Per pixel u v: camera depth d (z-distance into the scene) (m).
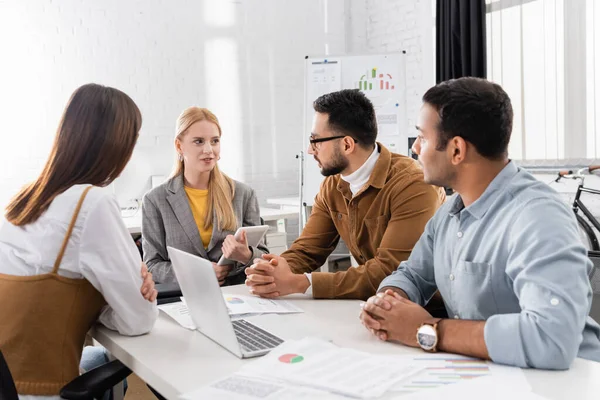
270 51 5.19
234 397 0.95
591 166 3.59
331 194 2.07
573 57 3.92
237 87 5.05
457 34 4.59
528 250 1.12
